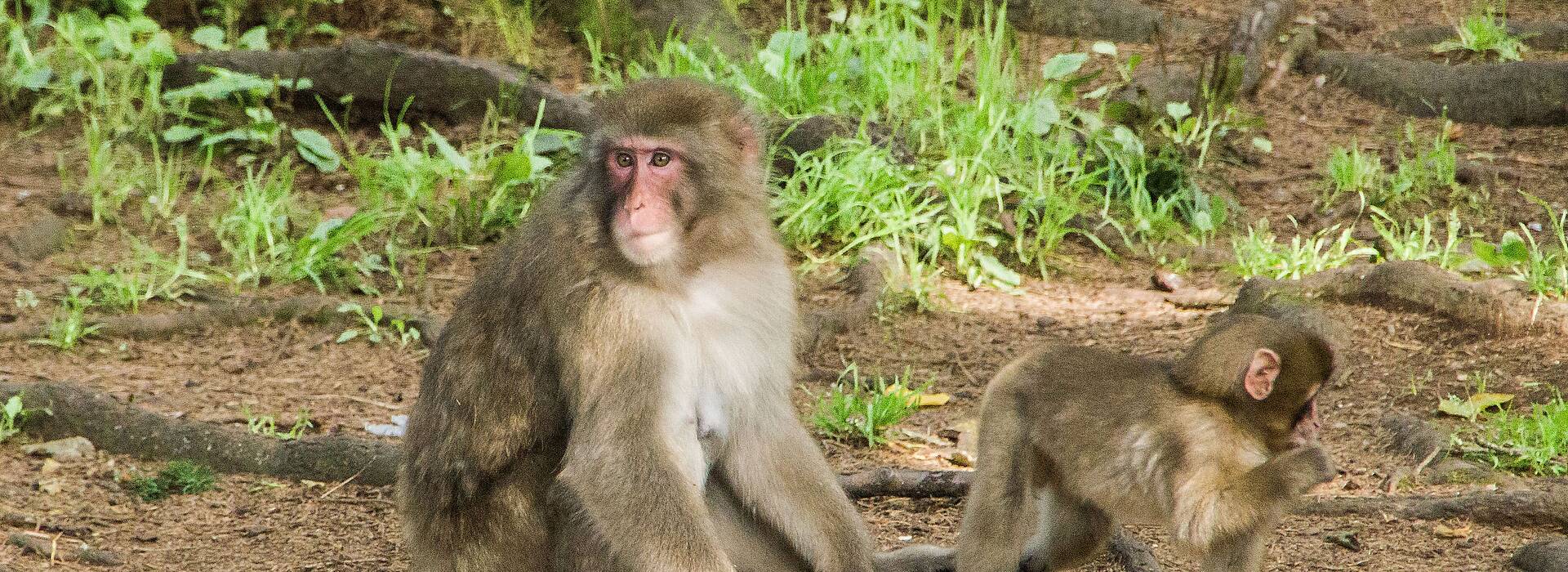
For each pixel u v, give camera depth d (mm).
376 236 14414
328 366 11961
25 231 13609
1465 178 16406
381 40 17484
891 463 10430
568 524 7289
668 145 7215
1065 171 15453
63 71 16297
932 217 14758
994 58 16547
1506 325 12320
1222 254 14672
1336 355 7699
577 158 7621
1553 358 11820
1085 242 15156
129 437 10352
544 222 7418
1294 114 18438
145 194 14867
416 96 16203
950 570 8234
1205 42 19578
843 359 12547
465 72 16094
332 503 9758
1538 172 16672
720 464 7801
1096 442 7730
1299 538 9125
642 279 7176
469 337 7465
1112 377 7836
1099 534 8172
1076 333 13047
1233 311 13219
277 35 17500
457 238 14430
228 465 10133
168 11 17766
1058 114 16078
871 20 17359
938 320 13312
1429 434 10430
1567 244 14586
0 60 16453
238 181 15312
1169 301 13797
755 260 7551
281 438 10305
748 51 17500
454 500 7410
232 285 13289
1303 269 14133
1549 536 9078
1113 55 19078
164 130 15867
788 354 7773
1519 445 10297
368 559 8914
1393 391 11578
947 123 15969
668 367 7188
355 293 13414
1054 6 20047
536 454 7367
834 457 10531
